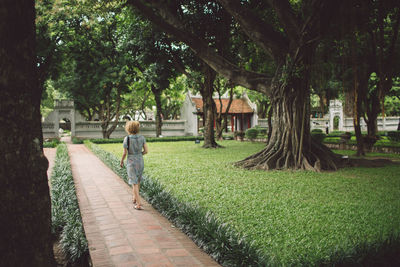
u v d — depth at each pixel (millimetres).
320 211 5727
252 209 5883
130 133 5902
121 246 3910
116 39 24312
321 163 11172
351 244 3561
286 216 5426
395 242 3225
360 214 5512
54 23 18734
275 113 11859
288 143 11328
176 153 16938
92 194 7094
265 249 3957
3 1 1842
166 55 19234
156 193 6227
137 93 34500
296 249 3971
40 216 2035
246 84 12312
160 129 30312
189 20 16703
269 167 11031
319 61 12742
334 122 37094
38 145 2076
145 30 17312
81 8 16281
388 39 15305
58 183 6934
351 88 16953
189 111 34594
